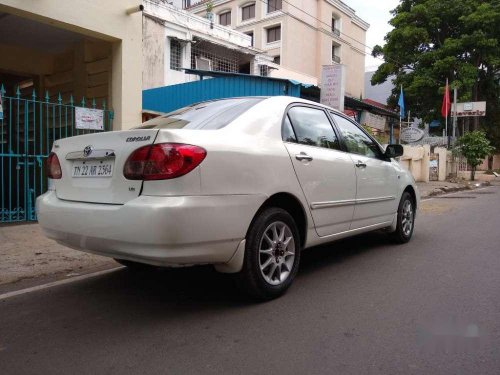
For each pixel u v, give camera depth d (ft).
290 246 13.01
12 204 23.93
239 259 11.39
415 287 13.80
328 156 14.47
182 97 42.09
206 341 10.06
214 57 67.41
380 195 17.58
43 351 9.68
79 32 25.04
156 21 56.49
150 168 10.18
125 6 26.30
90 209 10.96
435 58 84.53
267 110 13.08
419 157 62.85
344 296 12.95
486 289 13.60
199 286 13.96
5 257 16.89
